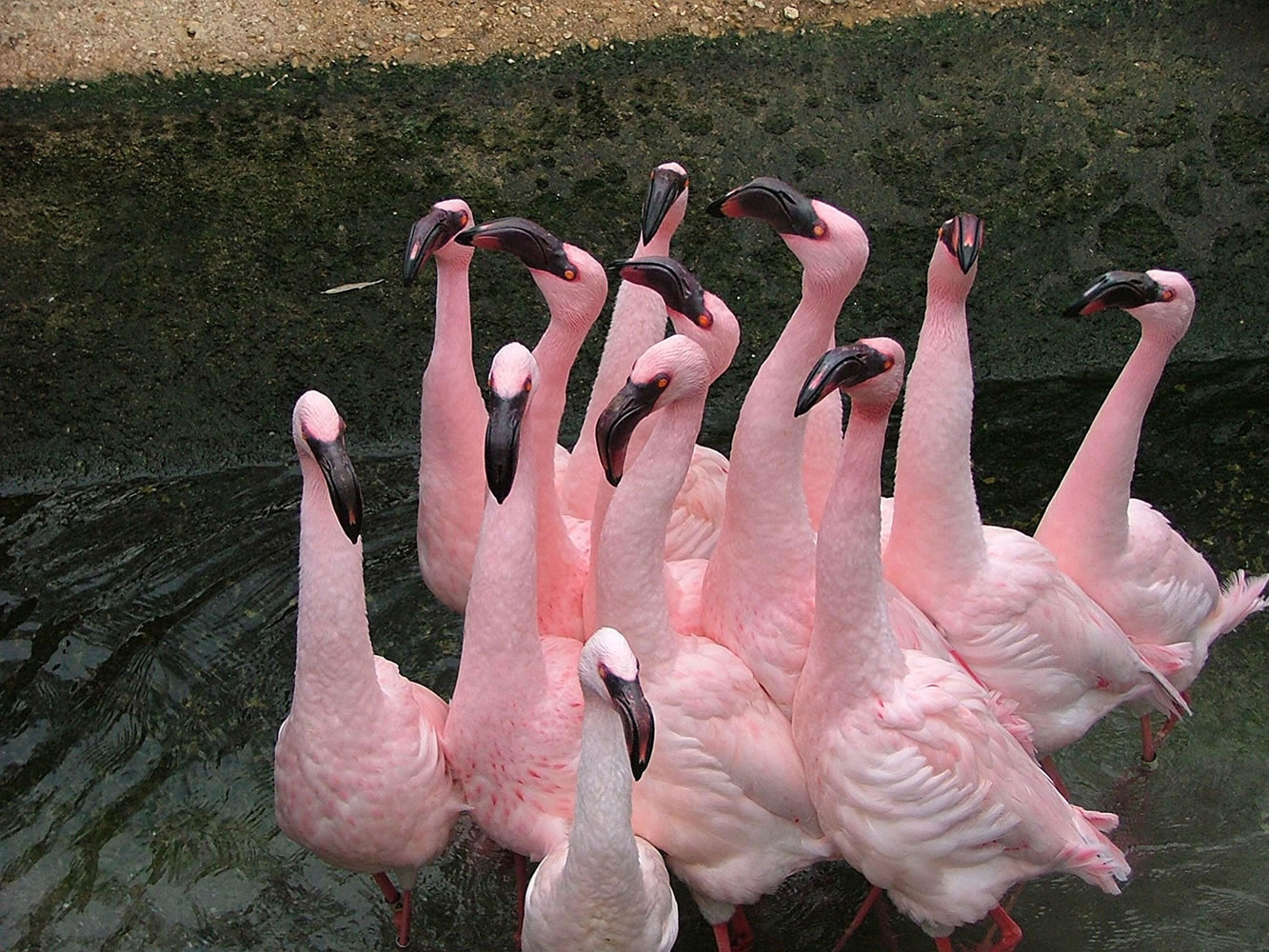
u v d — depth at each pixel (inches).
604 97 346.0
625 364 205.0
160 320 291.1
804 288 175.9
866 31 362.9
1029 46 359.3
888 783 162.7
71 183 319.0
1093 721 198.2
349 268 304.8
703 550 214.5
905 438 187.2
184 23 355.3
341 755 167.0
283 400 280.5
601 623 170.7
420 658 232.1
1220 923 191.8
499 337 294.4
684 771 167.5
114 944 186.9
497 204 319.6
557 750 170.9
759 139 336.5
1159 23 361.4
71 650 227.3
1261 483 265.6
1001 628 187.0
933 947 191.6
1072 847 171.0
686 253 311.4
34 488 263.7
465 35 358.3
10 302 291.7
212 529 254.1
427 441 201.5
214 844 201.2
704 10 364.5
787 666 176.7
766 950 191.5
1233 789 211.3
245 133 333.7
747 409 174.2
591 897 154.4
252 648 229.9
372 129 336.5
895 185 327.6
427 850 177.8
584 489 209.8
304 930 191.6
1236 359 298.5
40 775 208.1
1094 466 198.1
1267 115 339.3
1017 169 330.3
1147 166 330.0
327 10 361.4
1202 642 215.2
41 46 348.2
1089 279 311.1
